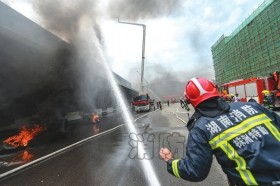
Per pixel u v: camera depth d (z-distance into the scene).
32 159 7.91
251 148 1.73
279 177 1.66
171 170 1.98
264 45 31.73
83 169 6.25
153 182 4.91
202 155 1.81
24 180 5.70
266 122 1.87
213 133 1.82
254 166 1.68
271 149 1.75
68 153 8.62
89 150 8.87
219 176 5.08
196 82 1.99
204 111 1.93
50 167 6.75
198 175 1.82
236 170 1.75
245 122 1.84
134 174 5.50
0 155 9.04
